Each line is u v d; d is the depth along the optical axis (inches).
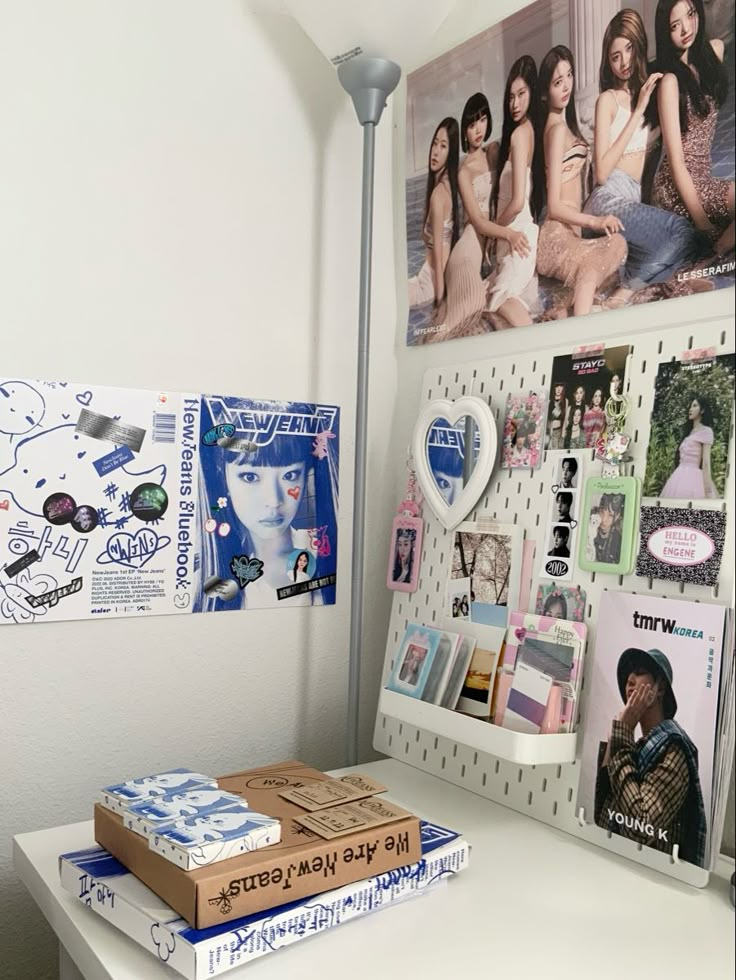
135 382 44.3
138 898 28.0
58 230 41.8
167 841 27.6
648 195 38.5
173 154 45.2
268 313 48.8
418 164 51.9
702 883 32.7
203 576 46.7
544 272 43.8
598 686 36.5
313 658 51.2
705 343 35.3
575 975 27.2
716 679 32.5
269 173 48.5
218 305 46.9
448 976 27.0
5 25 40.1
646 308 39.1
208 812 30.3
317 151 50.3
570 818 37.9
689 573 34.4
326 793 34.5
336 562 51.9
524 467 42.2
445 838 33.9
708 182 36.0
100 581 43.4
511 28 45.3
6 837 41.6
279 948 27.3
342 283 51.7
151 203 44.5
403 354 53.9
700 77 36.1
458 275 49.3
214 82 46.4
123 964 26.8
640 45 38.6
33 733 42.1
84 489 42.8
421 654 43.9
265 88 48.3
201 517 46.5
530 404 42.3
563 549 39.6
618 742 35.4
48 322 41.7
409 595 48.3
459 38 48.8
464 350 49.4
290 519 49.9
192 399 46.0
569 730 36.8
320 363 50.9
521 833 38.1
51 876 32.6
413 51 44.8
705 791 32.2
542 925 30.2
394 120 53.6
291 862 28.1
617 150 39.8
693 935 29.7
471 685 41.4
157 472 44.9
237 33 47.2
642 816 34.2
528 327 45.2
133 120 43.8
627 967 27.7
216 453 46.9
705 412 34.8
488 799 42.0
